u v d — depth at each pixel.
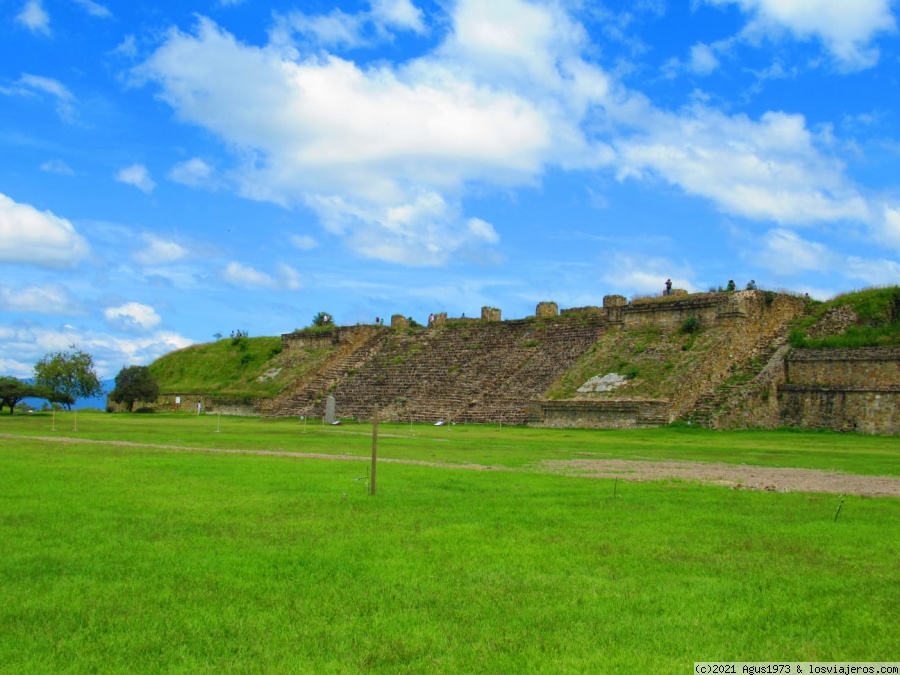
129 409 81.69
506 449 36.72
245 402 76.50
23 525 15.05
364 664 8.32
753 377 56.53
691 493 20.69
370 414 67.31
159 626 9.38
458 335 78.38
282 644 8.85
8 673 7.95
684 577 11.68
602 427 54.94
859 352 54.16
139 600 10.33
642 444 41.38
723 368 57.72
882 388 51.69
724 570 12.13
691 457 33.66
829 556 13.12
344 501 18.34
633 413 53.75
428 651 8.68
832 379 55.25
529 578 11.55
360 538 14.11
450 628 9.41
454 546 13.52
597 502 18.70
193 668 8.16
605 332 67.38
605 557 12.87
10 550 12.95
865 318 59.75
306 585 11.05
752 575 11.84
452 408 64.56
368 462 28.50
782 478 25.72
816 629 9.49
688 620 9.77
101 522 15.39
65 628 9.28
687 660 8.48
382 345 81.62
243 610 9.98
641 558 12.84
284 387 77.00
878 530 15.41
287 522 15.57
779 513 17.41
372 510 17.14
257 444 37.94
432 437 45.56
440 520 16.00
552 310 76.44
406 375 73.50
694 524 15.86
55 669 8.10
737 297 59.94
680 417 53.69
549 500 18.91
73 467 25.25
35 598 10.38
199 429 50.91
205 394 81.06
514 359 69.50
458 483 22.08
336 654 8.58
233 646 8.78
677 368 56.91
